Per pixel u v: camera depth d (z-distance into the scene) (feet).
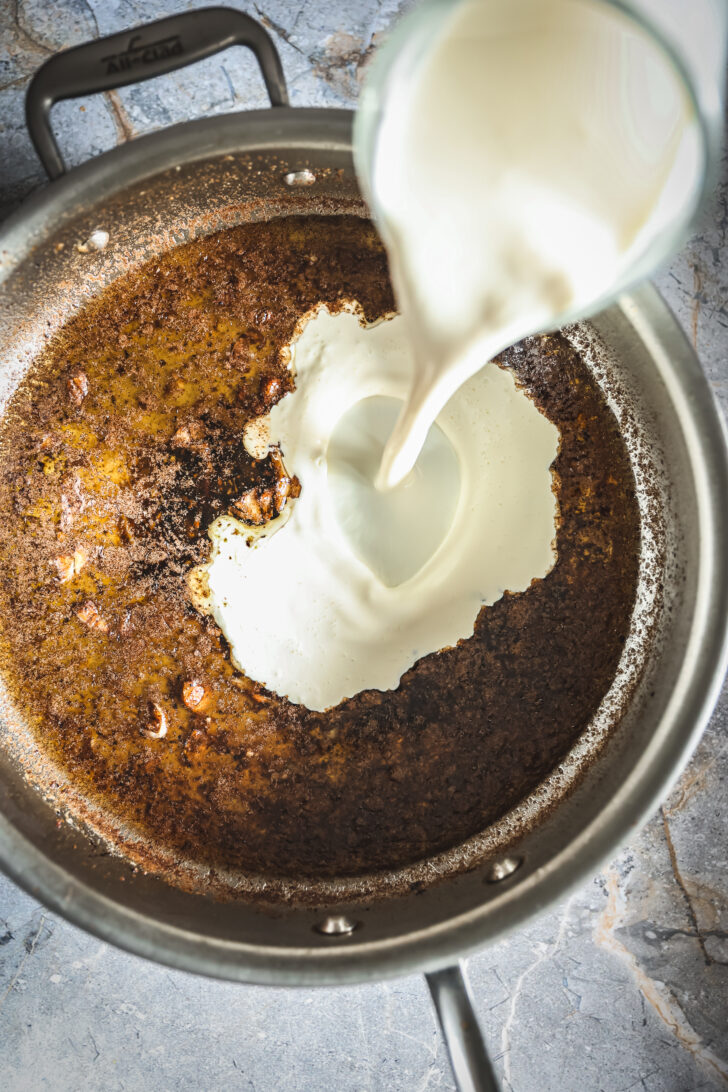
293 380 1.92
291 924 1.81
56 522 1.90
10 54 1.98
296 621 1.90
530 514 1.91
